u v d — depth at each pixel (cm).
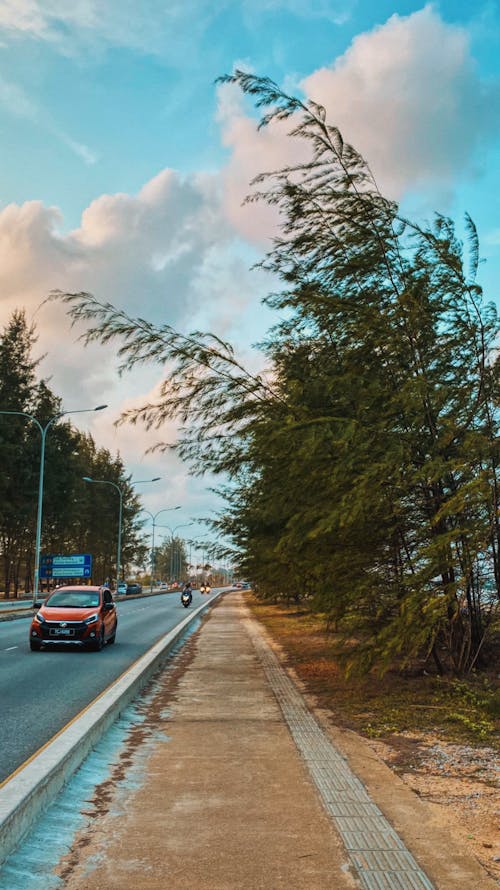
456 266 982
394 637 906
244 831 444
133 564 10975
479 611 1095
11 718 862
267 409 1045
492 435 995
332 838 431
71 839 432
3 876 374
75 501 6938
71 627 1700
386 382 1007
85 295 1029
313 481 962
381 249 1024
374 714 873
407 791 538
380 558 1017
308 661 1462
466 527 945
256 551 1383
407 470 945
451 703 913
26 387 6556
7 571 6588
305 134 1003
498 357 1013
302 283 1077
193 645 1891
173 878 372
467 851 412
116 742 717
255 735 753
